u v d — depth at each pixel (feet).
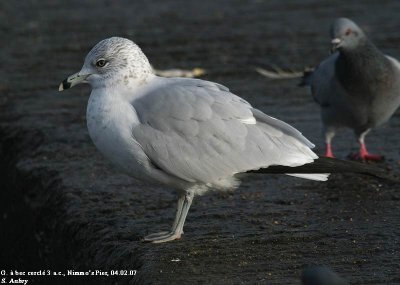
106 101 32.76
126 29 78.84
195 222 35.40
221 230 34.27
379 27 75.46
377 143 48.01
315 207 37.14
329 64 47.34
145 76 33.55
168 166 32.19
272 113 53.52
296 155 32.73
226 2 91.81
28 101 58.03
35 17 85.35
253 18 82.58
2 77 64.18
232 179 33.27
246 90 59.00
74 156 46.16
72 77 33.58
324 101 46.47
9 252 48.29
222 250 31.91
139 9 88.84
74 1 93.91
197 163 32.17
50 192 41.75
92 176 42.50
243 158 32.27
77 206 38.27
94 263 33.68
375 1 88.33
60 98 58.80
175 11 87.51
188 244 32.58
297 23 79.41
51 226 39.93
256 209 36.99
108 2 93.09
